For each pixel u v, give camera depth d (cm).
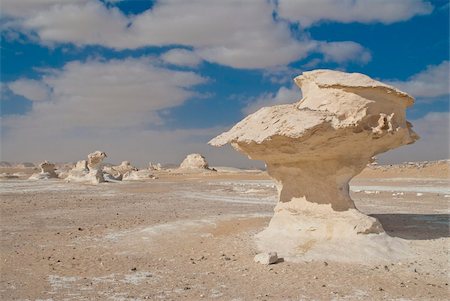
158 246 1298
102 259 1153
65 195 3089
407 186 3644
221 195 3080
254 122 1252
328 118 1137
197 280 966
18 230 1584
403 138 1275
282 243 1219
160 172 7556
